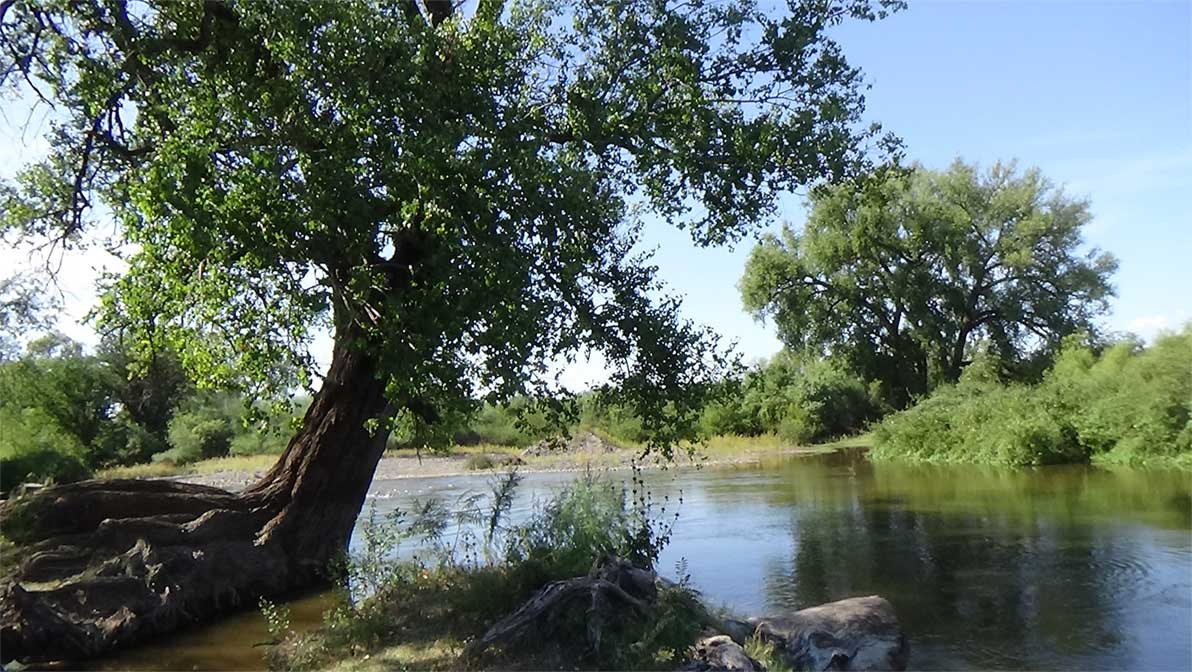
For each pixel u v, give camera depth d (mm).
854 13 11859
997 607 11008
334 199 9070
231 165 9477
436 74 9836
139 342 11641
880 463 34375
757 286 53156
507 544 9977
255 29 9914
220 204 8766
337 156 9094
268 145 9586
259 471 43000
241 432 54719
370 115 9383
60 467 31328
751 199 12086
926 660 9086
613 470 33688
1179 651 9039
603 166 12047
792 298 52969
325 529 12719
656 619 7996
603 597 8281
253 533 12289
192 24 10125
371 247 9844
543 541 9742
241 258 9289
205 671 9062
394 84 9453
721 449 45906
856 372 54875
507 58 10359
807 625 9070
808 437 50812
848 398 53594
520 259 9289
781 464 35750
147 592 10555
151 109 10625
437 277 9305
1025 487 22688
